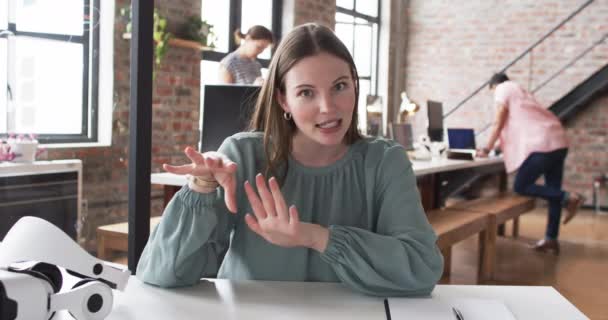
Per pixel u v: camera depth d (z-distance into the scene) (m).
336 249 1.06
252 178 1.24
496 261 4.37
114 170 1.33
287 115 1.21
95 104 1.43
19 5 1.65
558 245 4.73
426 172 3.64
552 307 1.03
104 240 1.35
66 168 1.43
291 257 1.21
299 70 1.07
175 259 1.08
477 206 4.28
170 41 4.22
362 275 1.06
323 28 1.11
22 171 1.49
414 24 8.05
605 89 6.92
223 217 1.22
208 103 2.72
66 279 0.94
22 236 0.83
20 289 0.73
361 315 0.97
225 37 5.34
